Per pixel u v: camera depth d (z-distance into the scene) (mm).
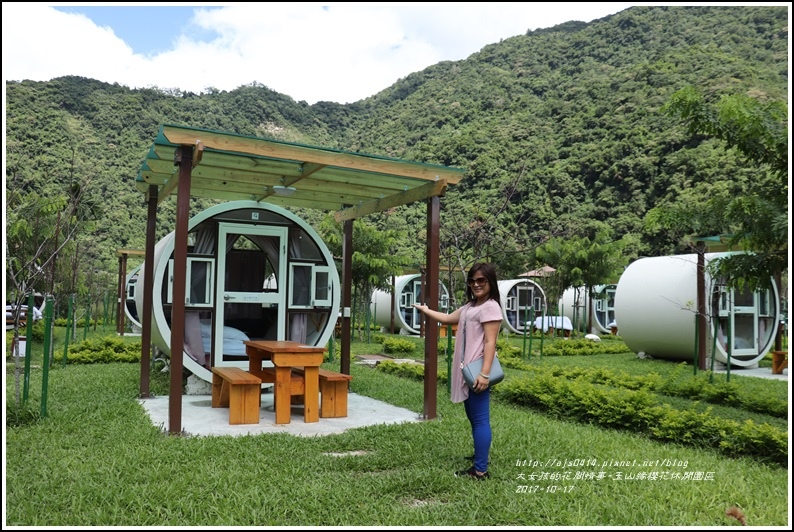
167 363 9125
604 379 8992
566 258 18984
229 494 3627
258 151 5344
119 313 17969
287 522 3293
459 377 4129
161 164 6184
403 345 14219
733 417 6707
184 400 6977
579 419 6305
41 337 13938
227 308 8984
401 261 17688
